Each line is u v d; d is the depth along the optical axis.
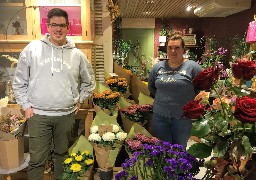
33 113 2.06
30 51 2.03
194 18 11.39
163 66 2.26
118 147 2.26
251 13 6.69
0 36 2.67
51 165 2.45
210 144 0.91
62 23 2.00
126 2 7.52
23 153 2.31
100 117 2.46
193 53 10.29
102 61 3.29
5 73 2.81
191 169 1.04
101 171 2.28
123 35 11.50
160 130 2.28
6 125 2.18
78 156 2.10
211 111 0.92
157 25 11.52
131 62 11.47
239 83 0.93
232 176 0.82
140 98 3.01
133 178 1.18
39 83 2.02
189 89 2.15
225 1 6.69
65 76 2.07
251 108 0.77
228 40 8.33
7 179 2.47
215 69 0.90
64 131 2.16
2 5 2.71
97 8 3.18
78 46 2.69
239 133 0.85
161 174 1.09
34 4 2.64
